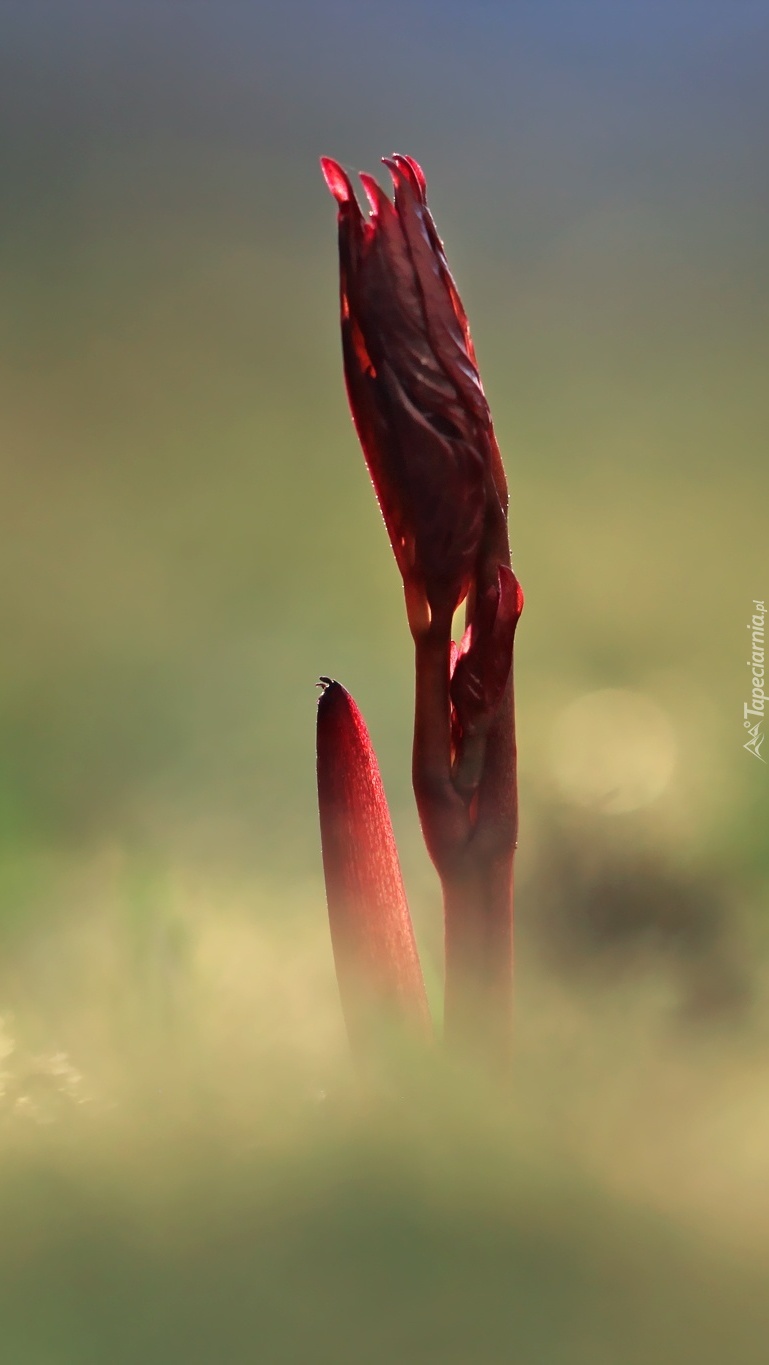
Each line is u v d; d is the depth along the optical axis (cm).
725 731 175
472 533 147
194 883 159
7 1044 146
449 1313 141
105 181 733
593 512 358
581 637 264
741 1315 141
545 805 161
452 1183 142
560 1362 141
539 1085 146
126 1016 148
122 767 222
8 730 240
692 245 618
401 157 147
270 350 558
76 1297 141
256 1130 144
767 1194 143
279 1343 141
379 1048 146
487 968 148
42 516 368
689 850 158
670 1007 150
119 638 291
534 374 518
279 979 151
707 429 431
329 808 148
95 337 545
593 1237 142
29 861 166
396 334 147
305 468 434
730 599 271
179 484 409
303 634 295
